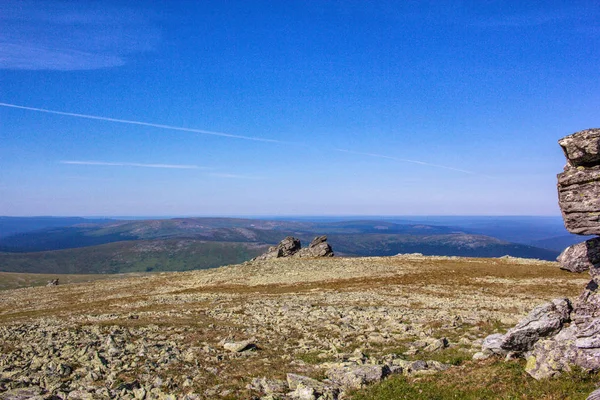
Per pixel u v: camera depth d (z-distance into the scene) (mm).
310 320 38781
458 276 66438
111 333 34531
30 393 21469
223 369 25125
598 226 20047
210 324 38344
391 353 26594
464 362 22859
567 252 30562
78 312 53062
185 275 94188
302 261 95375
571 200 20766
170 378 23562
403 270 75812
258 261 104125
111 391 21828
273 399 19688
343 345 29469
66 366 25797
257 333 34469
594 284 19656
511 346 21250
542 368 18438
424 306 44562
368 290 58969
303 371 24156
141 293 73250
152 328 36594
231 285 73938
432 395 18438
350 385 21156
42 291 89438
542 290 52312
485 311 40000
